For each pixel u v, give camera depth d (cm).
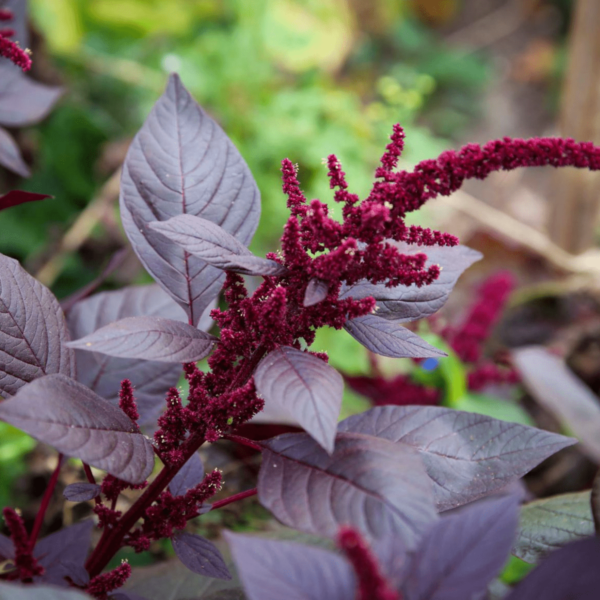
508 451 48
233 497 49
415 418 50
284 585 37
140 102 164
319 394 41
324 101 160
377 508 41
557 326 125
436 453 48
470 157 43
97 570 49
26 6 70
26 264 121
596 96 124
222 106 166
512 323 127
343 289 49
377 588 35
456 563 37
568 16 306
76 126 138
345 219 45
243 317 46
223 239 44
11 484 82
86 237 125
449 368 79
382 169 45
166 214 50
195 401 46
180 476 51
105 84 162
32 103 70
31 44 129
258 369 42
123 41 183
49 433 41
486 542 37
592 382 113
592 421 71
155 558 74
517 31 312
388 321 47
